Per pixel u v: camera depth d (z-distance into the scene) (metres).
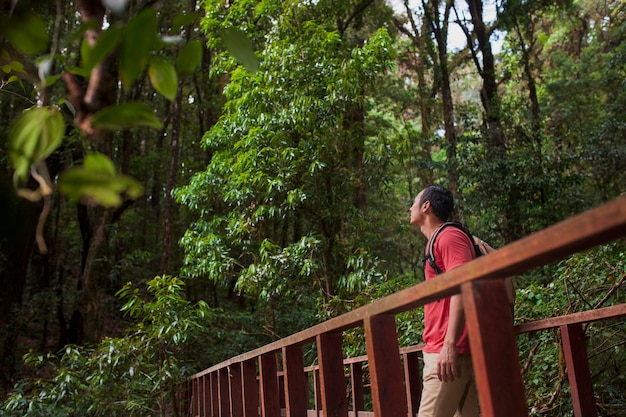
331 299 7.19
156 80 0.73
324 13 8.41
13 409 6.21
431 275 2.21
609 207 0.67
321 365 1.87
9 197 0.64
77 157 9.60
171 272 14.53
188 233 7.87
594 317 2.53
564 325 2.68
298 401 2.34
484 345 0.95
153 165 16.16
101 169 0.58
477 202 12.28
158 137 16.91
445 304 2.18
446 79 14.95
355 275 6.73
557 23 20.44
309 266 6.79
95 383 6.05
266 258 6.97
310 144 7.18
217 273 7.45
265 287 7.05
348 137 7.78
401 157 7.95
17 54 0.78
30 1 0.69
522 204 11.73
